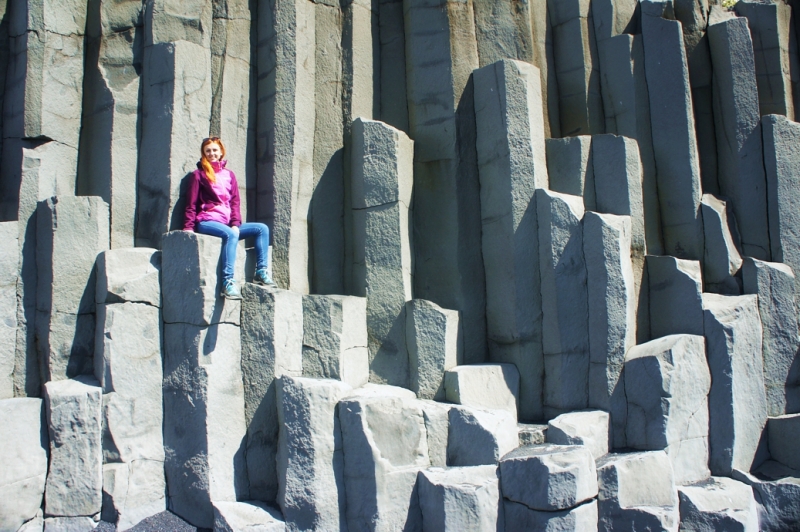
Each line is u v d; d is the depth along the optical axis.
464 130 6.91
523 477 5.33
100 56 6.46
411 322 6.33
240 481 5.69
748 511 5.63
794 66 7.78
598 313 6.21
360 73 7.13
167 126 6.19
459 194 6.81
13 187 6.16
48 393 5.41
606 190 6.80
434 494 5.36
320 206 6.83
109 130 6.30
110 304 5.58
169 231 5.95
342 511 5.43
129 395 5.55
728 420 6.15
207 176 5.89
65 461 5.36
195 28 6.62
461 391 6.02
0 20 6.46
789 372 6.57
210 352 5.65
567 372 6.29
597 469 5.56
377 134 6.60
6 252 5.71
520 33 7.23
